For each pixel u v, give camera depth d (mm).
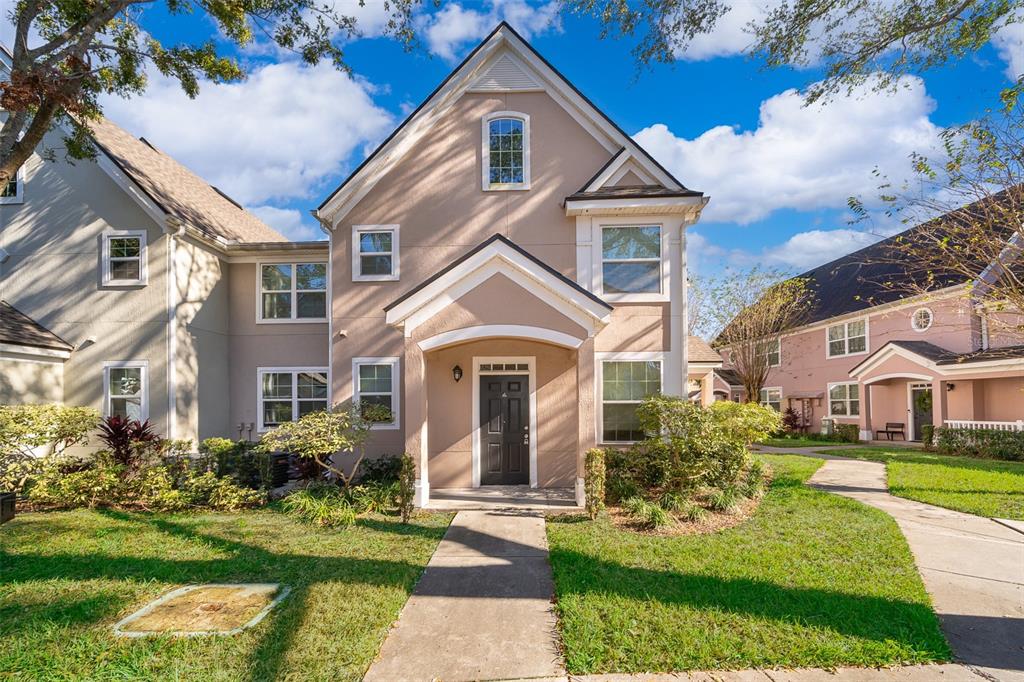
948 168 8742
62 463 9102
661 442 8883
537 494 9438
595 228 10633
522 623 4547
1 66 10945
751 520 7430
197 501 8648
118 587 5297
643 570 5527
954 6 7969
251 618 4621
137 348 11180
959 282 15508
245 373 12750
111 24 9242
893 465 12258
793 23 8469
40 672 3766
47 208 11523
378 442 10719
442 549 6410
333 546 6508
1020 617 4500
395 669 3822
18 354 10367
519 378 10438
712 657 3863
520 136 11062
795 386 25719
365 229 10992
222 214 14375
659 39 8938
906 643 3996
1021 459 13477
